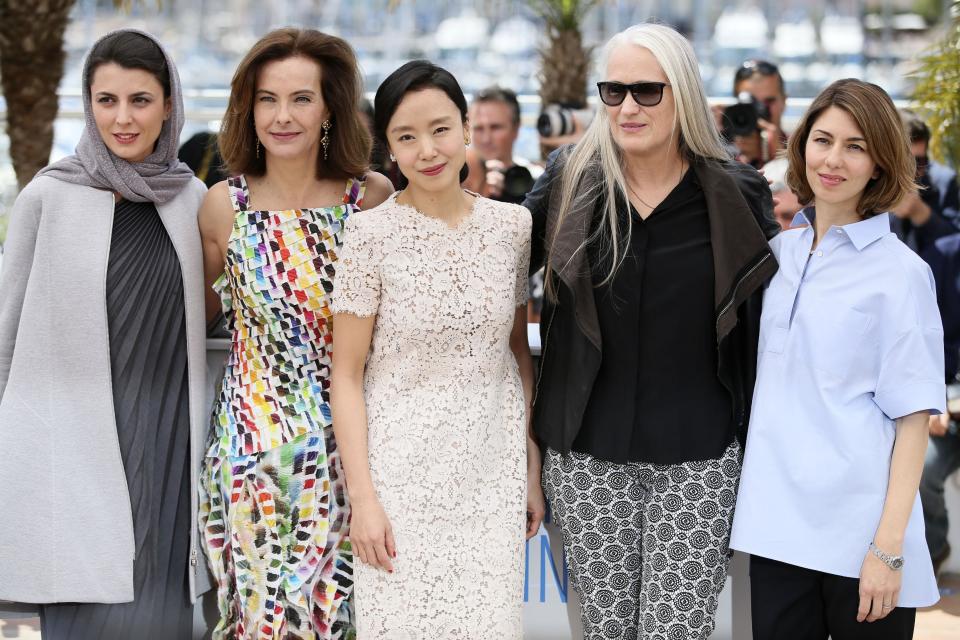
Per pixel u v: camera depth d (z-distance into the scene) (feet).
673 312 8.28
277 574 8.43
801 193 8.62
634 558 8.68
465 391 8.25
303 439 8.50
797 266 8.32
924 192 14.56
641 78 8.07
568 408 8.45
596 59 21.03
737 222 8.23
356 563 8.32
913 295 7.91
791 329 8.23
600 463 8.51
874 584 7.79
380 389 8.29
